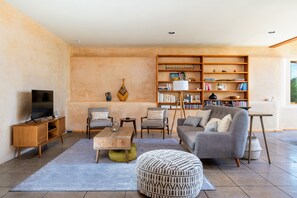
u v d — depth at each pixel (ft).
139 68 22.35
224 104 21.83
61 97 19.86
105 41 20.17
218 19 14.48
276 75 22.39
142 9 12.76
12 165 11.16
